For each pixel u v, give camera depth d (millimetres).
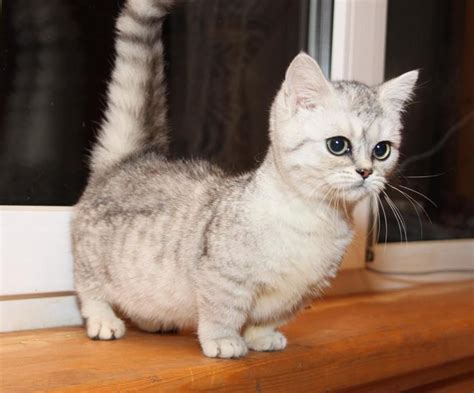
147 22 781
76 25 785
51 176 773
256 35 934
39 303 734
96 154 766
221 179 691
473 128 1167
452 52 1121
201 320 640
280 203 628
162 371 577
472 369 851
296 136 643
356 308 892
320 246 642
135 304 695
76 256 715
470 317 860
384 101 685
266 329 675
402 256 1061
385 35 993
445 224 1142
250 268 623
